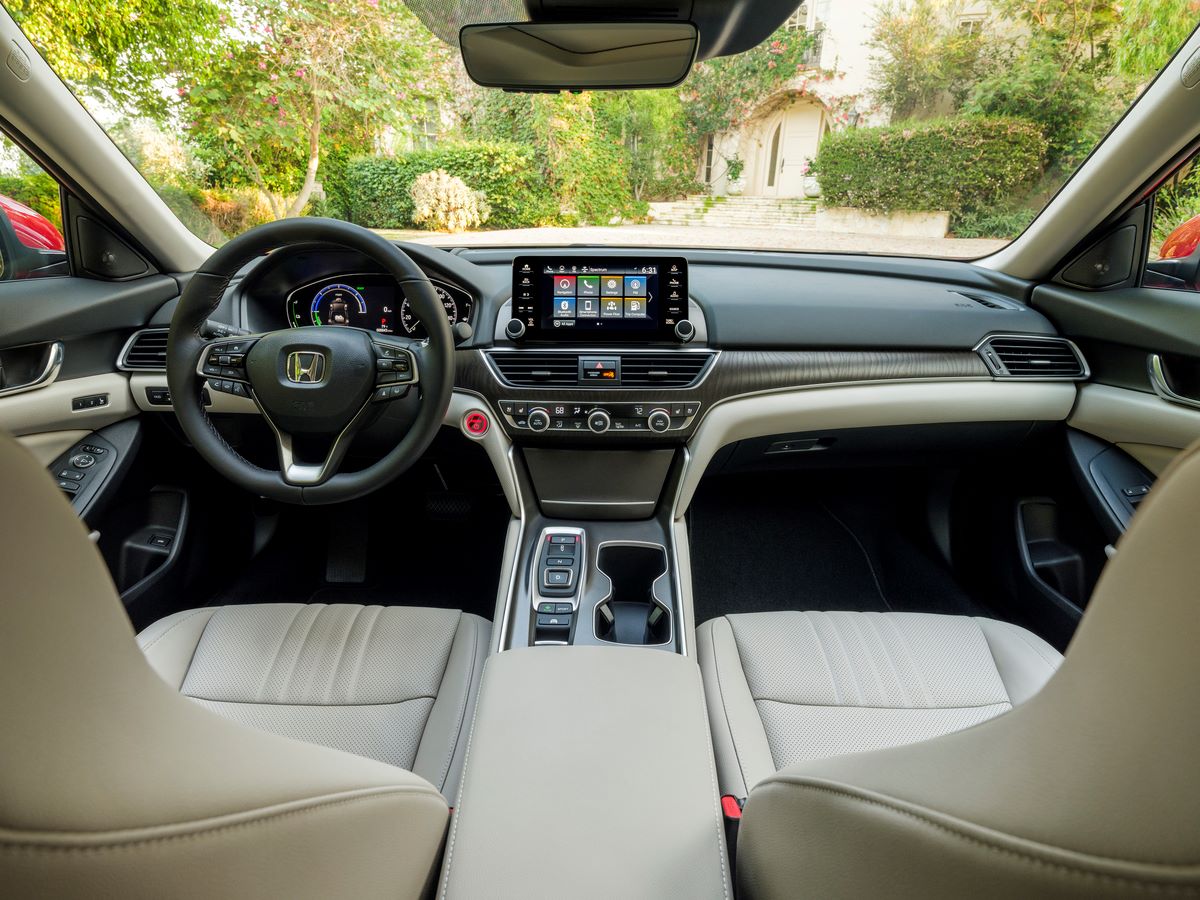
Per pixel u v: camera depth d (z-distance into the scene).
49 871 0.29
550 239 2.28
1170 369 1.52
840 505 2.47
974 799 0.34
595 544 1.60
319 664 1.18
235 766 0.41
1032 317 1.79
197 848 0.34
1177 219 1.62
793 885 0.49
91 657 0.34
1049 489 1.92
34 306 1.53
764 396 1.66
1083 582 1.77
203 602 2.00
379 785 0.53
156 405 1.77
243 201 2.84
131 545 1.81
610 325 1.63
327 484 1.27
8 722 0.29
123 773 0.33
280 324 1.84
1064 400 1.73
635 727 0.84
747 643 1.25
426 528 2.26
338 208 3.40
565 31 1.15
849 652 1.22
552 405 1.62
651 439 1.66
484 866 0.66
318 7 3.31
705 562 2.25
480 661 1.21
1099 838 0.28
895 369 1.69
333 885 0.44
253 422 1.88
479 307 1.66
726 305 1.70
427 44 3.20
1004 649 1.22
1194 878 0.26
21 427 1.53
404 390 1.25
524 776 0.77
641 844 0.69
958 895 0.34
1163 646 0.29
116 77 2.99
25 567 0.32
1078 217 1.69
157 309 1.85
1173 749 0.27
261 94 3.38
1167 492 0.31
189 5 3.44
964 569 2.17
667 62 1.28
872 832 0.39
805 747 1.06
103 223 1.75
